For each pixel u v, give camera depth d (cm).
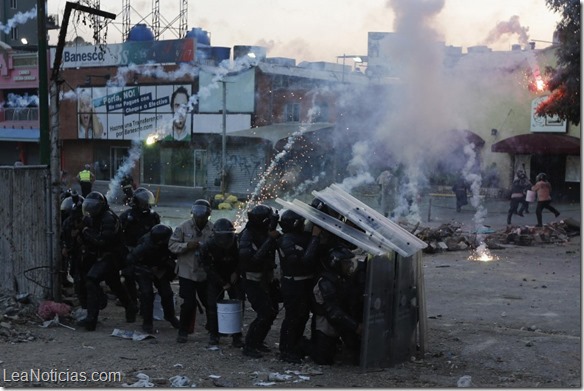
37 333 912
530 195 2436
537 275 1431
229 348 863
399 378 738
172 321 965
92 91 4609
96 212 950
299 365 788
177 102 4200
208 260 869
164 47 4331
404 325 808
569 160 3491
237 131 3681
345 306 793
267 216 827
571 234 2119
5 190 1048
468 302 1161
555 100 2512
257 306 820
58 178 1043
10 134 5125
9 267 1046
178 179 4269
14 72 5141
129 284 1020
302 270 791
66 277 1197
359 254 862
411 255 790
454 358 819
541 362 797
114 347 848
